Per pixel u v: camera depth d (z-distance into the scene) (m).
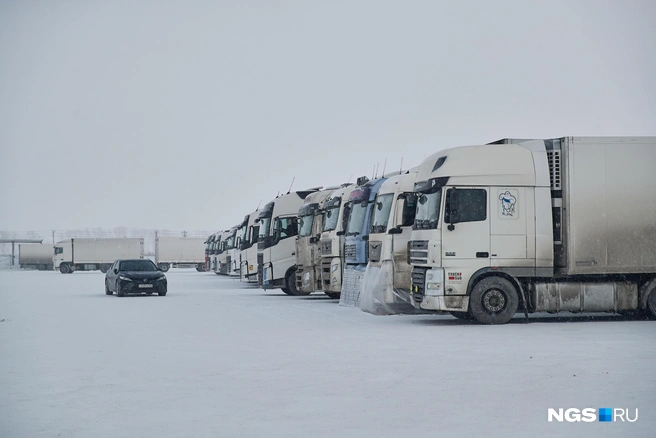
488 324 17.14
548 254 17.20
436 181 17.17
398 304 19.55
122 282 30.83
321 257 26.30
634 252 17.34
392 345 13.69
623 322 17.73
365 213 22.14
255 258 36.59
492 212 17.11
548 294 17.28
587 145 17.33
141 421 8.06
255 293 33.47
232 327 17.47
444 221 17.00
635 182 17.42
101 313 22.27
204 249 81.56
